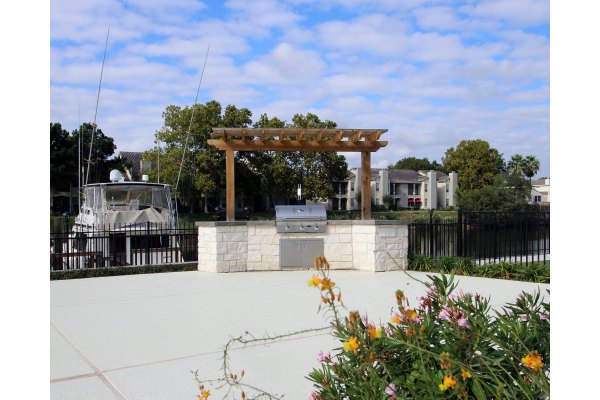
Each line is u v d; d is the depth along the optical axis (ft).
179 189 118.83
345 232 33.78
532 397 6.12
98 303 22.48
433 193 244.42
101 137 168.76
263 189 135.85
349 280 28.60
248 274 31.78
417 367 7.14
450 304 7.91
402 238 33.27
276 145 33.50
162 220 44.73
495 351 7.36
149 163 157.17
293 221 33.17
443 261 32.48
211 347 15.17
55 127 163.22
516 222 33.55
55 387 11.82
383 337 7.45
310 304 21.81
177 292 25.32
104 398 11.14
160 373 12.81
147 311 20.62
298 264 33.32
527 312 8.48
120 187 46.85
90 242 37.65
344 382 7.86
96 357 14.20
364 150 34.32
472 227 34.47
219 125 123.75
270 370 12.97
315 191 133.69
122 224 41.19
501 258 36.58
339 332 7.97
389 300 22.22
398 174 250.78
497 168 210.79
